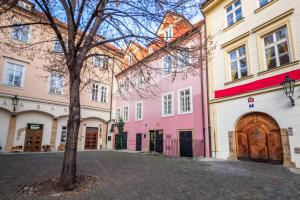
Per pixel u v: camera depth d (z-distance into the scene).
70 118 6.07
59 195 4.95
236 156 11.31
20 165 9.96
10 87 17.59
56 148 20.20
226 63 12.59
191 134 14.41
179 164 9.95
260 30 10.88
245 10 11.94
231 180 6.34
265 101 10.05
